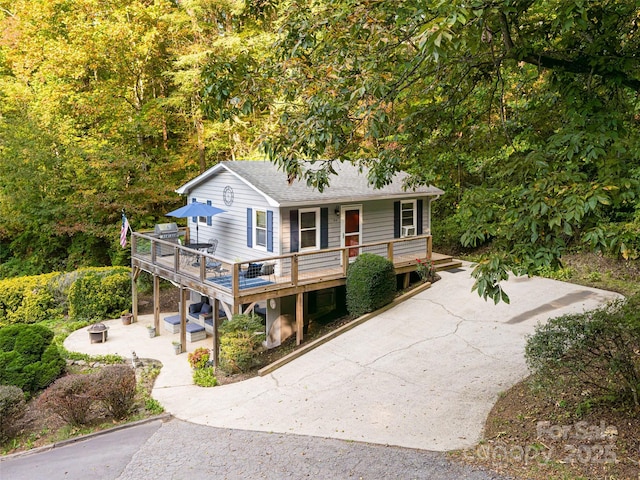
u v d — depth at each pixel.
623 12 6.32
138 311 17.72
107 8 22.70
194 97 22.50
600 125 5.95
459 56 7.70
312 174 7.99
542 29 7.04
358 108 7.33
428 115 8.60
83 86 23.77
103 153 20.59
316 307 14.77
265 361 11.72
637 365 7.05
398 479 6.40
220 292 12.00
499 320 12.45
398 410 8.62
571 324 7.20
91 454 7.87
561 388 7.59
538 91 9.06
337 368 10.80
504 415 7.91
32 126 20.91
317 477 6.62
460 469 6.51
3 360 10.77
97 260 21.92
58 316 17.08
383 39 6.77
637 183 5.21
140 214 21.44
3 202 21.00
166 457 7.56
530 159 5.80
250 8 8.57
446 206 21.11
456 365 10.29
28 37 23.05
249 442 7.89
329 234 14.34
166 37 23.88
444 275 16.33
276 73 7.86
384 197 14.74
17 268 22.16
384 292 13.51
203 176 15.84
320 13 7.52
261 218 13.90
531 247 5.40
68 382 9.28
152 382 11.32
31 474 7.32
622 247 4.93
